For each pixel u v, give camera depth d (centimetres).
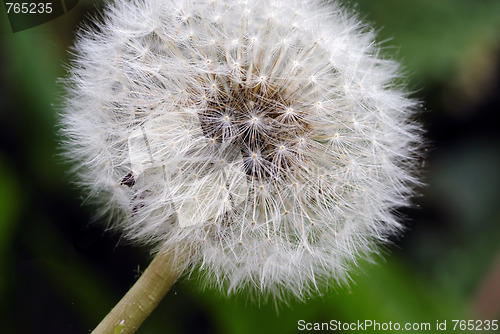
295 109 15
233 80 15
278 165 15
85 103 15
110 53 15
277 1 15
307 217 15
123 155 14
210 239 14
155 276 14
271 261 14
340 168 15
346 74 15
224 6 15
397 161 16
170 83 15
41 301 16
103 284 16
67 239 16
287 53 15
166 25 15
